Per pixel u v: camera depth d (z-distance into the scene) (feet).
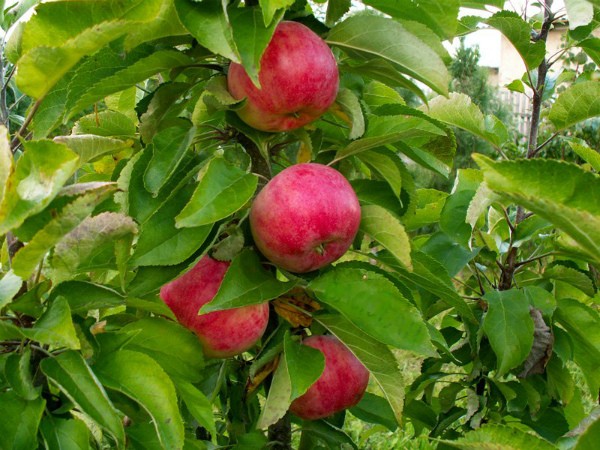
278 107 1.94
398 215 2.31
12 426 1.62
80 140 1.93
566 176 1.36
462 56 11.78
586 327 2.69
